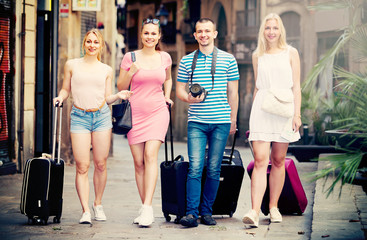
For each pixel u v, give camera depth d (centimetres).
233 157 765
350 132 656
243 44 3166
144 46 720
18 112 1235
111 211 823
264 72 698
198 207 722
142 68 714
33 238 632
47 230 673
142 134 714
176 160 730
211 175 714
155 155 715
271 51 704
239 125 3131
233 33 3192
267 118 697
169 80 744
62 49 1529
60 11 1531
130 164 1592
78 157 714
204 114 707
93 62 718
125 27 4206
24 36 1233
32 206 695
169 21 3672
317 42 2670
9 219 743
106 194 995
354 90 702
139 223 696
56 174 705
